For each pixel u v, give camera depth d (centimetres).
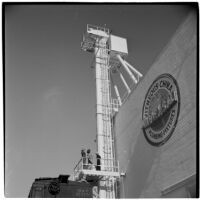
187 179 1555
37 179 1845
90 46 2778
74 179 2069
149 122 2003
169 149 1755
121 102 2638
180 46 1755
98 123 2423
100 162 2189
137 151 2130
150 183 1908
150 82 2066
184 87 1681
